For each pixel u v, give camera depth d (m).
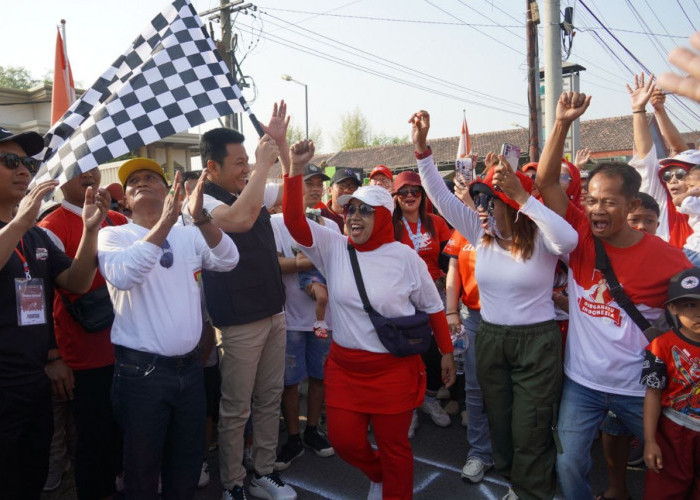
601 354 2.56
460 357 3.80
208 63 2.88
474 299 3.74
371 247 2.84
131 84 2.69
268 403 3.33
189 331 2.59
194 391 2.65
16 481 2.46
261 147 2.84
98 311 2.89
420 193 4.43
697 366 2.32
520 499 2.86
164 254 2.59
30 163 2.49
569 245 2.55
